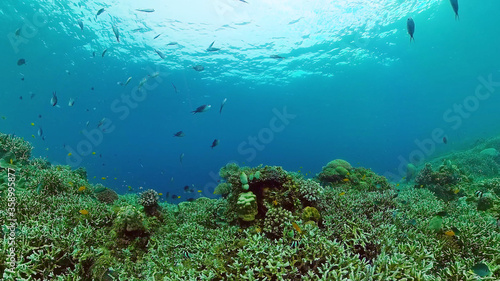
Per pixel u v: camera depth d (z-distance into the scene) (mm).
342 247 3967
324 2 23750
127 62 33594
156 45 29016
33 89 43469
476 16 29406
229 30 26844
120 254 5039
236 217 5621
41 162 9289
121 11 23062
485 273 3539
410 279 3418
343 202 6219
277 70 37031
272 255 3877
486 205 7113
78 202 6238
